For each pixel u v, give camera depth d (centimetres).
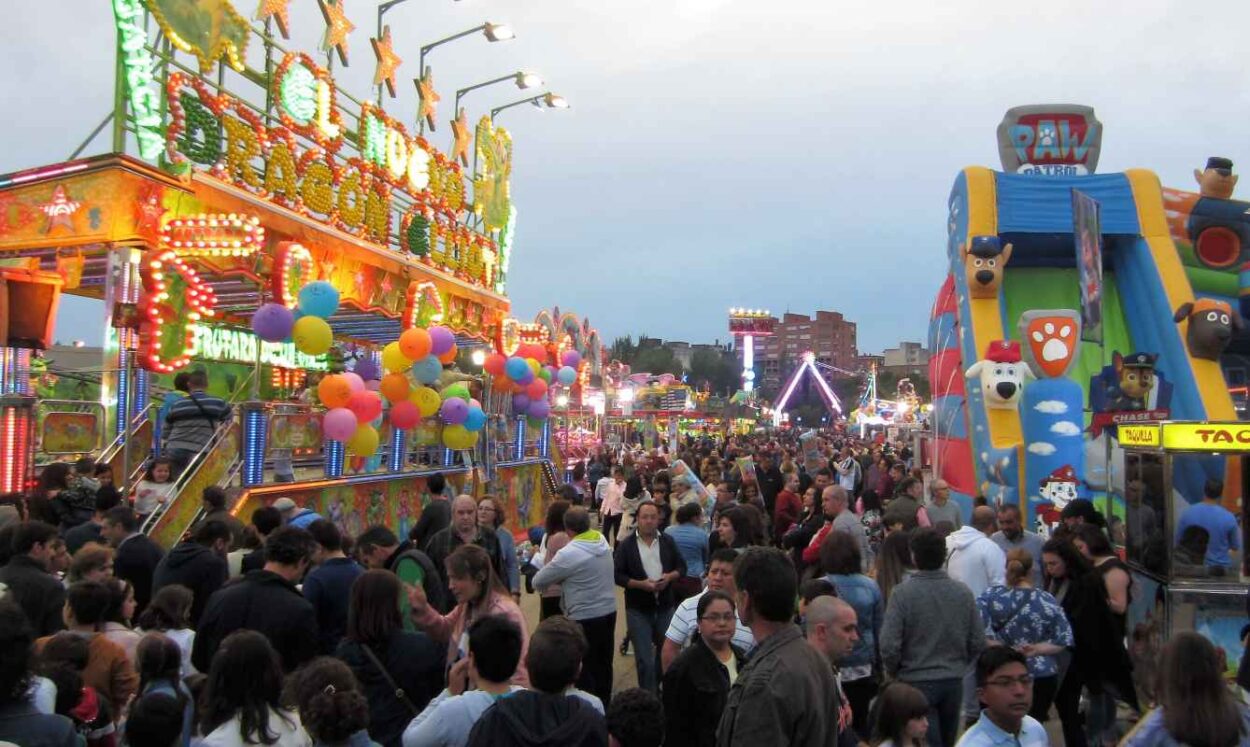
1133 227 1653
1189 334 1552
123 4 1052
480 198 2050
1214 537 729
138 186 1038
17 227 1086
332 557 572
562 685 334
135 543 655
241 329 1764
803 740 319
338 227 1419
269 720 356
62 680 382
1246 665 463
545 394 1933
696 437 4941
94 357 2178
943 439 1641
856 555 599
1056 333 1399
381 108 1591
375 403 1205
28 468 912
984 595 596
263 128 1242
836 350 18338
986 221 1614
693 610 537
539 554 827
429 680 449
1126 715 745
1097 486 1328
